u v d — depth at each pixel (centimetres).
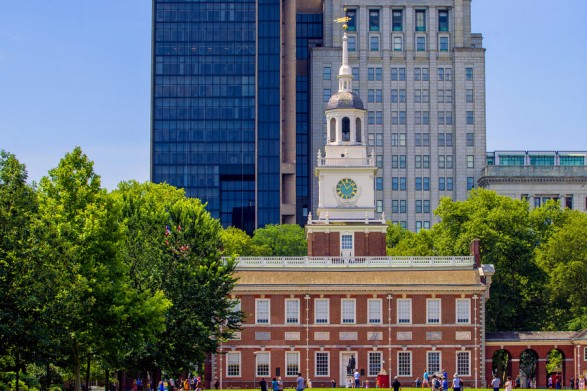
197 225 17462
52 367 16562
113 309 14238
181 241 17262
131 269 16538
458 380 16812
